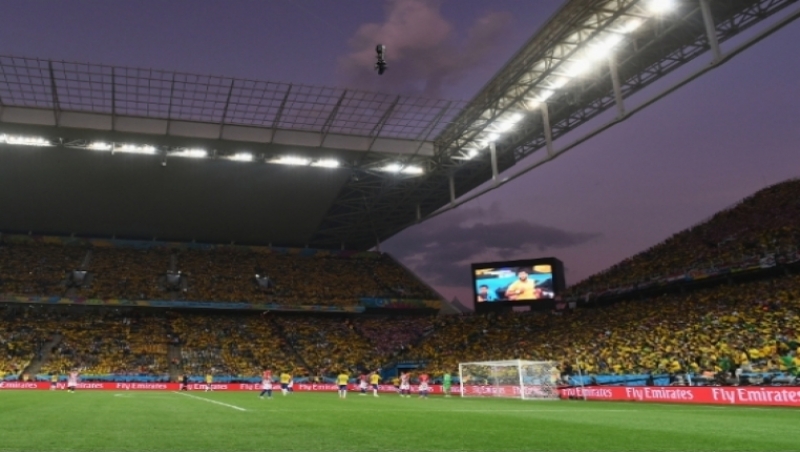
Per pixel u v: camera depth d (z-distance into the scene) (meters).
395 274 73.81
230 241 72.56
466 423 15.33
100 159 49.44
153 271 64.69
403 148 49.53
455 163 53.25
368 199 62.72
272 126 45.88
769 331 31.95
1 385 46.91
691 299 42.53
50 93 40.31
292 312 65.88
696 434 12.86
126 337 56.53
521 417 17.84
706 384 30.39
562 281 59.03
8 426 13.23
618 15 31.66
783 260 37.75
